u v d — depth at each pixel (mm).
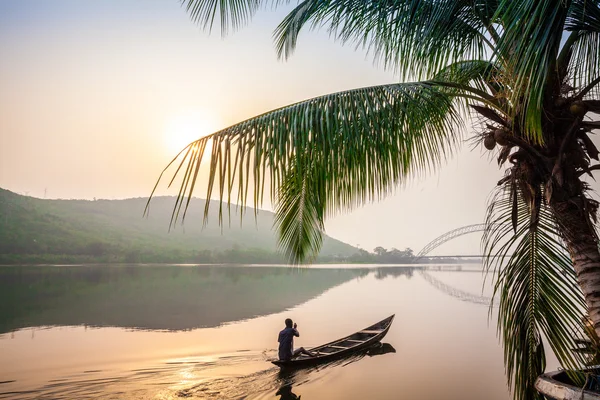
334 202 4305
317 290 38406
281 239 6199
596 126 4035
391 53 5613
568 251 4387
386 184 4141
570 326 4465
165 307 24156
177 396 8781
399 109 4305
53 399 8492
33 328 16969
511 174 4438
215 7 5543
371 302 28469
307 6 5867
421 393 9156
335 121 4027
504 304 4879
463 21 5246
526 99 3422
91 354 12336
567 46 4398
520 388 4789
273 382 9742
